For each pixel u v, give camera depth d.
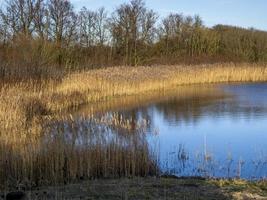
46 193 8.79
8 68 22.44
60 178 10.01
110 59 43.59
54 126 14.80
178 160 12.66
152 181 9.75
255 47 55.59
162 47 53.44
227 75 39.09
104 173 10.69
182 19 57.19
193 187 9.05
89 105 24.08
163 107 23.89
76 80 26.08
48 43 32.09
